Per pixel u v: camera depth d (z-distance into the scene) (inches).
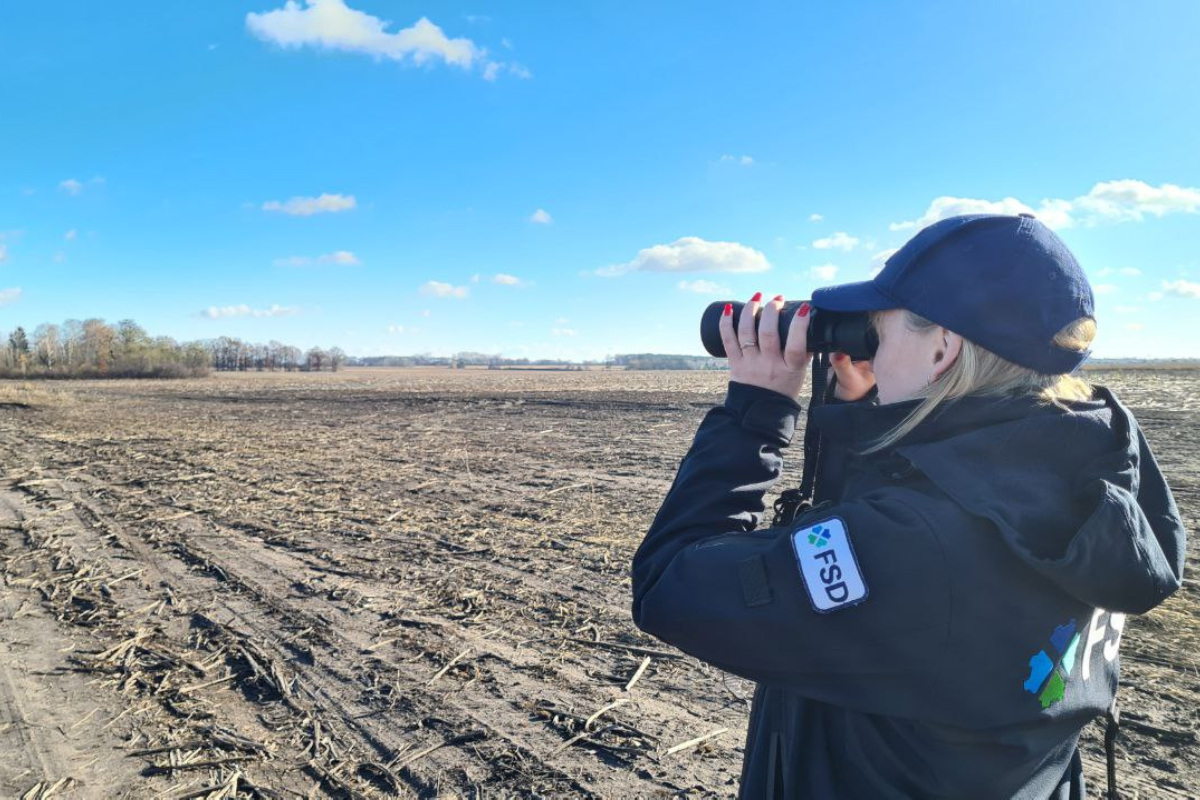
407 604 188.2
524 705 134.7
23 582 214.2
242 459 449.4
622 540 243.3
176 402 1120.8
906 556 34.6
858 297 41.1
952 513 35.0
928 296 37.4
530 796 107.1
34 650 164.6
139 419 788.0
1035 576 33.9
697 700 135.9
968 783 35.3
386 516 286.5
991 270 35.6
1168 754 113.4
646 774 111.9
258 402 1085.1
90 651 163.5
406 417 729.0
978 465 35.5
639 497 311.1
